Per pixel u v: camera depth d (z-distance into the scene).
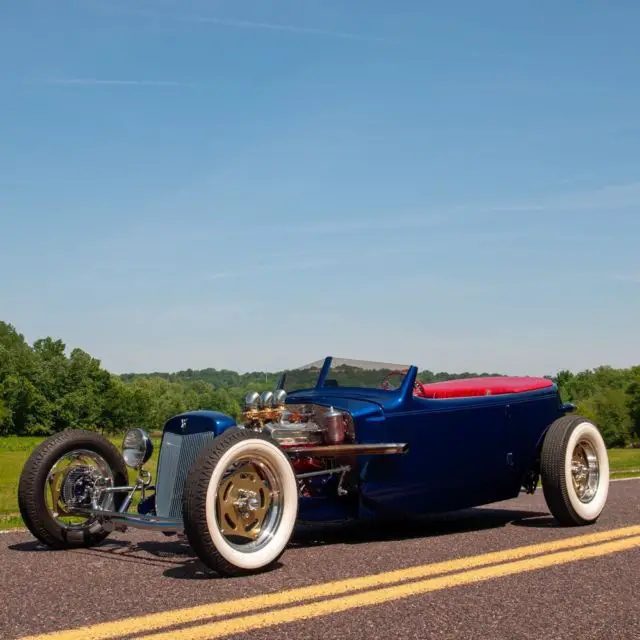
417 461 6.23
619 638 3.47
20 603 4.09
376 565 4.95
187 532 4.62
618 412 126.56
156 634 3.52
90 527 5.89
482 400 6.68
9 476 20.25
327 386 6.85
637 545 5.53
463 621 3.70
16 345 141.25
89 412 126.75
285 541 4.96
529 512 7.70
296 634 3.51
